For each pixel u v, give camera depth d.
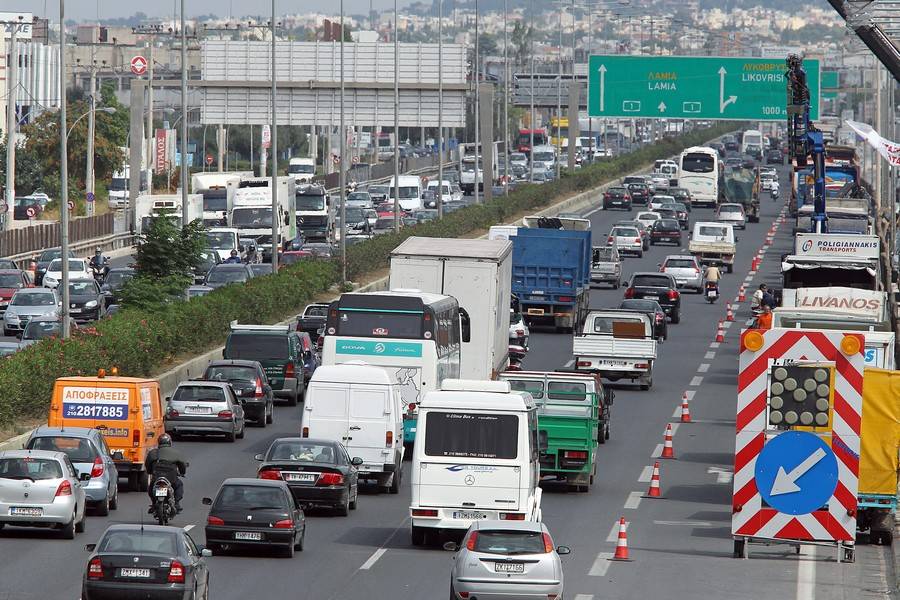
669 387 161.38
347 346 116.88
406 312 116.94
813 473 78.88
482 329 131.62
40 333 168.38
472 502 87.19
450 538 89.06
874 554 87.00
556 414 107.56
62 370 126.50
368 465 106.88
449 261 131.38
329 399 107.25
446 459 87.50
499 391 92.62
